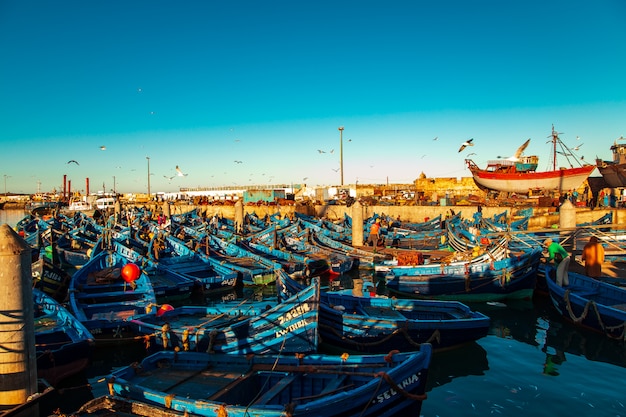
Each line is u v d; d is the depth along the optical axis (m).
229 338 12.21
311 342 11.48
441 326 13.09
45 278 18.62
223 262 26.30
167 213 62.06
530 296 19.83
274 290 23.39
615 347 14.41
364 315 14.70
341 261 26.91
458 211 46.97
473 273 19.92
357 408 8.05
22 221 56.56
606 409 10.32
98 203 91.31
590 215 38.09
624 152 49.50
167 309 15.04
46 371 11.14
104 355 14.26
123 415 8.63
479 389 11.52
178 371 10.71
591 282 17.64
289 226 37.28
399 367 8.53
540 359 13.56
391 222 43.56
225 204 75.25
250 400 10.07
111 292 18.42
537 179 55.66
